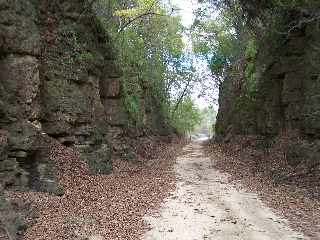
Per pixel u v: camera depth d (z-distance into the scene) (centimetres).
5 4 1002
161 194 1149
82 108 1354
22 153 954
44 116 1191
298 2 1677
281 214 877
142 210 930
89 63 1453
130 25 2452
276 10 1819
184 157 2392
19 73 1017
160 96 3450
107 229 753
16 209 729
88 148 1375
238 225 799
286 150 1608
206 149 2973
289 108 1706
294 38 1727
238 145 2311
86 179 1211
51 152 1162
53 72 1252
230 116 2936
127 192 1141
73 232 709
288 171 1402
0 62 995
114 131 1816
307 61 1577
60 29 1330
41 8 1259
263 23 1964
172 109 4512
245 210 934
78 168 1237
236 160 1961
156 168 1783
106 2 2056
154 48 2945
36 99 1063
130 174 1516
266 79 2022
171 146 3300
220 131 3197
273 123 1875
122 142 1862
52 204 873
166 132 3722
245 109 2392
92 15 1562
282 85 1856
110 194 1088
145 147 2338
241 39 2573
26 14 1077
